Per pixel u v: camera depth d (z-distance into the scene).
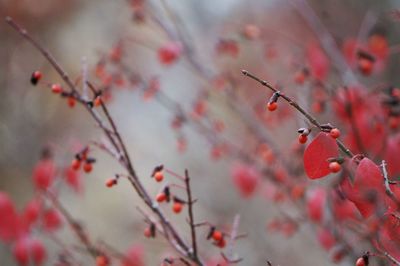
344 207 3.93
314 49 4.67
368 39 5.23
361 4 6.80
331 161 2.53
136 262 4.31
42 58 8.35
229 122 6.41
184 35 5.98
